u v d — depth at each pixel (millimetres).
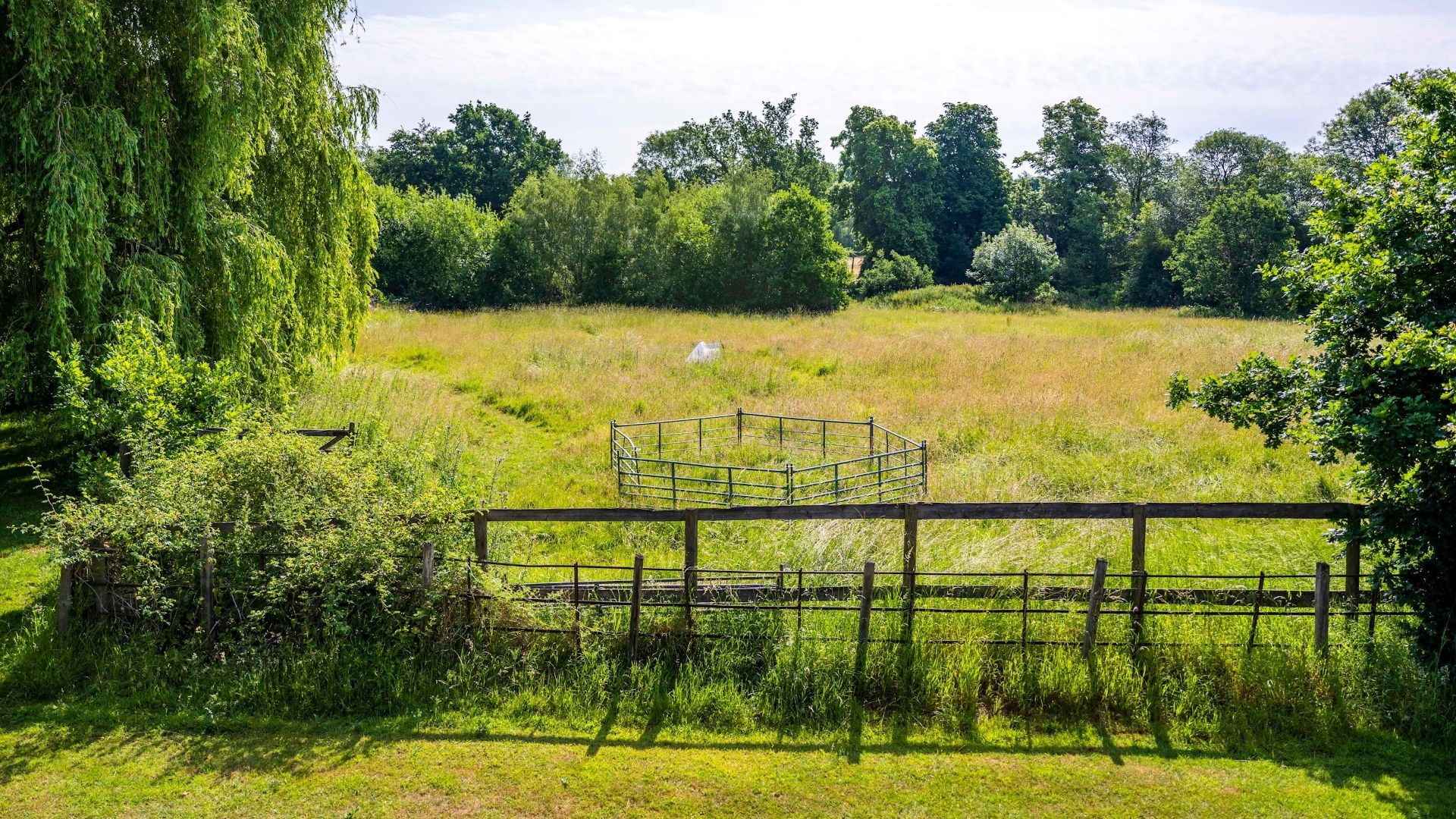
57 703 7402
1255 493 13273
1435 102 8094
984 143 69562
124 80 12914
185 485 8406
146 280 12656
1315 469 14359
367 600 8078
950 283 67938
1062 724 7285
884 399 20484
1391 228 7996
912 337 31000
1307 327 8836
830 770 6688
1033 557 10617
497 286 47469
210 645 7938
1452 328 6957
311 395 17844
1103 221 67062
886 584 9320
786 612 8320
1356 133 56562
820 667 7676
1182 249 55219
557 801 6293
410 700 7504
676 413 19625
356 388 19219
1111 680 7461
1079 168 69125
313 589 8164
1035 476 14359
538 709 7453
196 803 6199
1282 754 6867
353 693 7570
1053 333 33438
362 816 6094
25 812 6055
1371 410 7398
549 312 39406
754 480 15008
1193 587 9719
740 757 6859
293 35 14578
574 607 8219
